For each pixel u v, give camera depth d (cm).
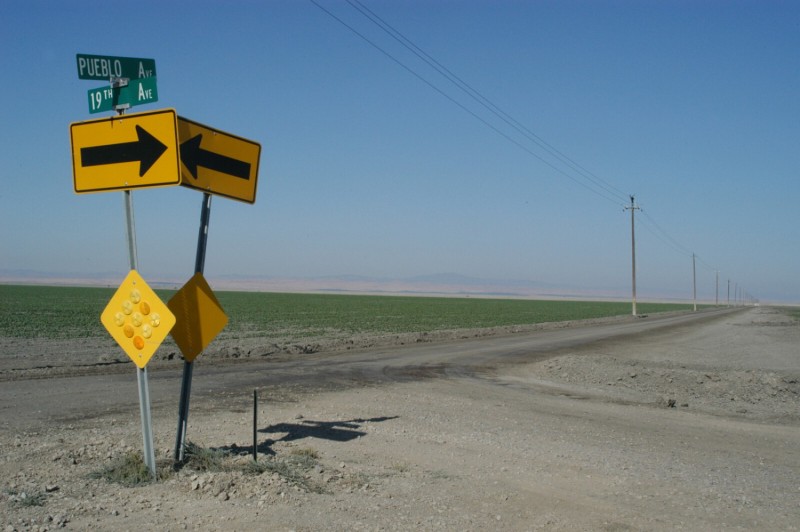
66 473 745
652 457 983
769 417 1498
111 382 1648
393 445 980
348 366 2206
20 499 645
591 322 6781
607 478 838
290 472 768
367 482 767
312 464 820
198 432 1035
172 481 727
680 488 803
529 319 7656
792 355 3114
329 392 1577
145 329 727
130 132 736
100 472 742
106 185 748
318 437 1015
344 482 757
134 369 1953
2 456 813
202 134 764
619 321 7250
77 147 766
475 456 930
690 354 3147
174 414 1214
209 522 611
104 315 752
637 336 4416
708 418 1430
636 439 1128
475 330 4616
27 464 777
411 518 648
